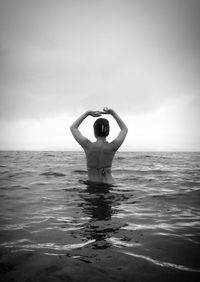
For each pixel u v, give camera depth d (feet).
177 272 4.70
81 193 11.35
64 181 15.08
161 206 9.66
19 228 7.15
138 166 26.91
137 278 4.48
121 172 20.44
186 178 17.29
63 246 5.89
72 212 8.72
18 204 9.86
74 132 11.87
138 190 12.43
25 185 13.96
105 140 12.07
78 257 5.30
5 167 24.58
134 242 6.15
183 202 10.34
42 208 9.26
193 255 5.44
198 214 8.68
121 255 5.41
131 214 8.55
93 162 12.07
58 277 4.50
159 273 4.66
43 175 18.10
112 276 4.55
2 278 4.48
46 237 6.47
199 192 12.26
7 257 5.31
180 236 6.60
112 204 9.76
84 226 7.32
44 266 4.91
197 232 6.91
